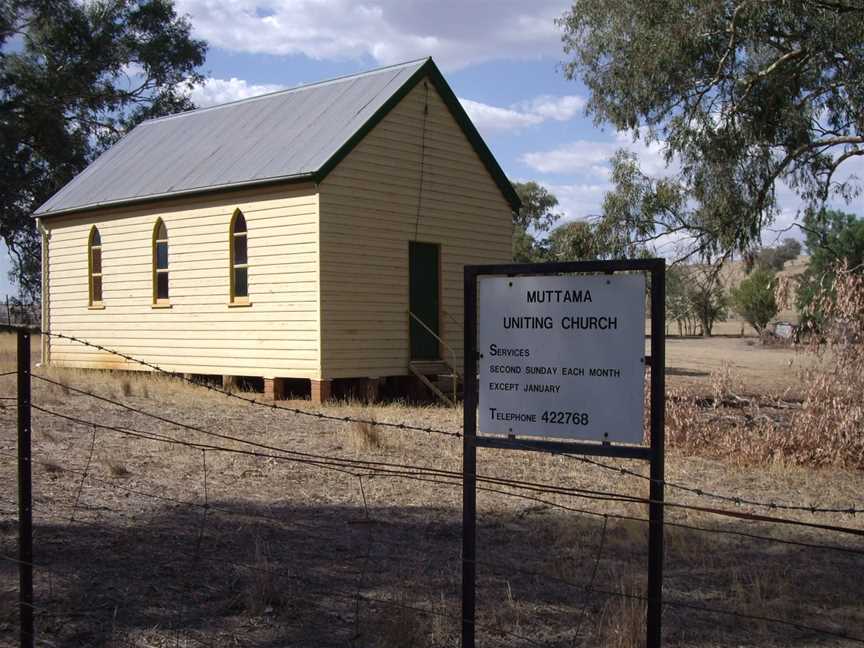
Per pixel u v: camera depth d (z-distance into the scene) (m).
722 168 22.84
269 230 21.03
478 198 23.88
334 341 20.22
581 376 5.21
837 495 12.01
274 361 20.91
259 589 7.02
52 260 27.11
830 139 22.83
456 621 6.62
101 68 52.91
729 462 14.27
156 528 8.90
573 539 9.05
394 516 9.84
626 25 23.45
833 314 14.95
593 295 5.17
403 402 21.06
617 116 24.47
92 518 9.21
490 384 5.43
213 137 24.95
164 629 6.43
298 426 15.94
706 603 7.32
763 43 22.31
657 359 5.02
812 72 22.39
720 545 9.18
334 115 22.00
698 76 23.14
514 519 9.88
